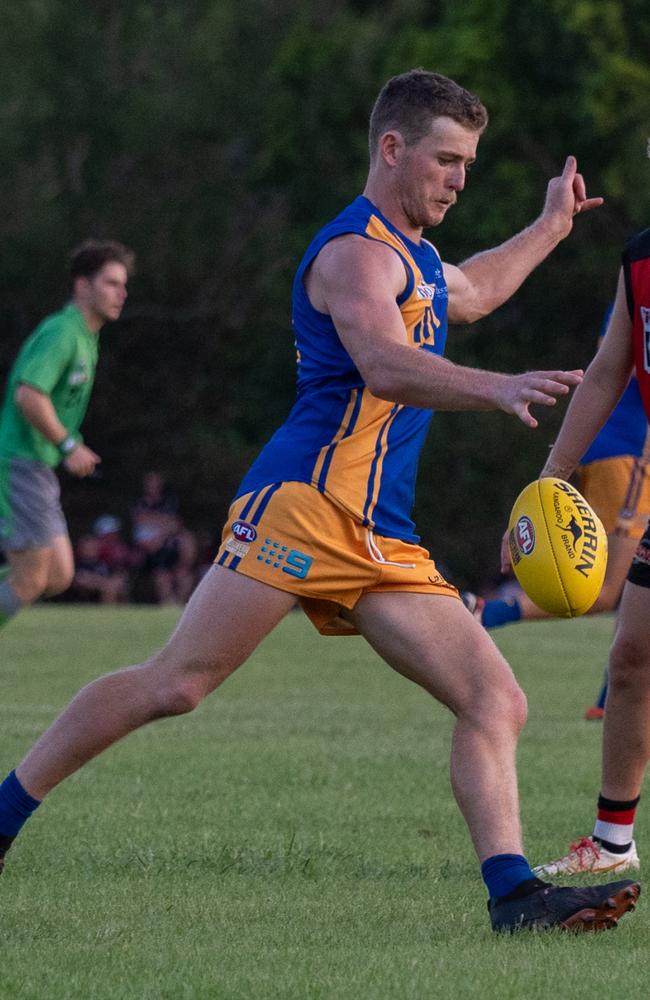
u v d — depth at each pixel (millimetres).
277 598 16156
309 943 15422
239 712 35688
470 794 16188
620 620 18750
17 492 34906
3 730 31438
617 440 31469
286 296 124438
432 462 118125
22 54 132250
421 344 16531
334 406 16281
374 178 16719
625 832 19609
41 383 34250
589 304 116125
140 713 16375
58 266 127250
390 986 13664
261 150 128125
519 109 107375
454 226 108312
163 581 98500
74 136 131750
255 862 19547
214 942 15438
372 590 16438
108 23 134625
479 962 14547
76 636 53188
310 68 116625
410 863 19719
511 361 117438
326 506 16156
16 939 15602
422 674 16406
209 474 125875
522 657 48531
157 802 24094
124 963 14539
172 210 129375
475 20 109250
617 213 112750
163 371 128625
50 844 20672
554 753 29594
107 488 127938
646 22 107375
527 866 16125
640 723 19109
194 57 132500
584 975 14078
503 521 118688
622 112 105562
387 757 29109
